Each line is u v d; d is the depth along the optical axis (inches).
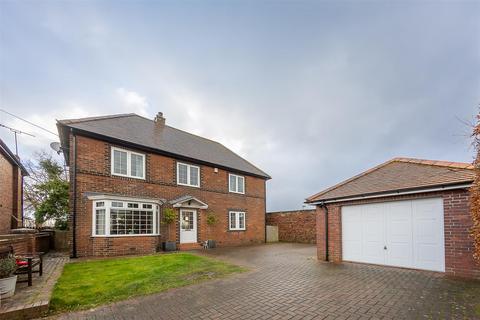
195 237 601.6
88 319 168.6
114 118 590.2
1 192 488.7
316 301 196.2
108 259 383.9
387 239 322.7
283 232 835.4
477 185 151.3
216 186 681.0
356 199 347.9
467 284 229.5
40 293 202.2
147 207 494.6
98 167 456.4
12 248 261.7
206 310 183.5
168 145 603.5
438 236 279.1
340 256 368.2
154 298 211.0
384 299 195.3
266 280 265.4
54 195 620.4
